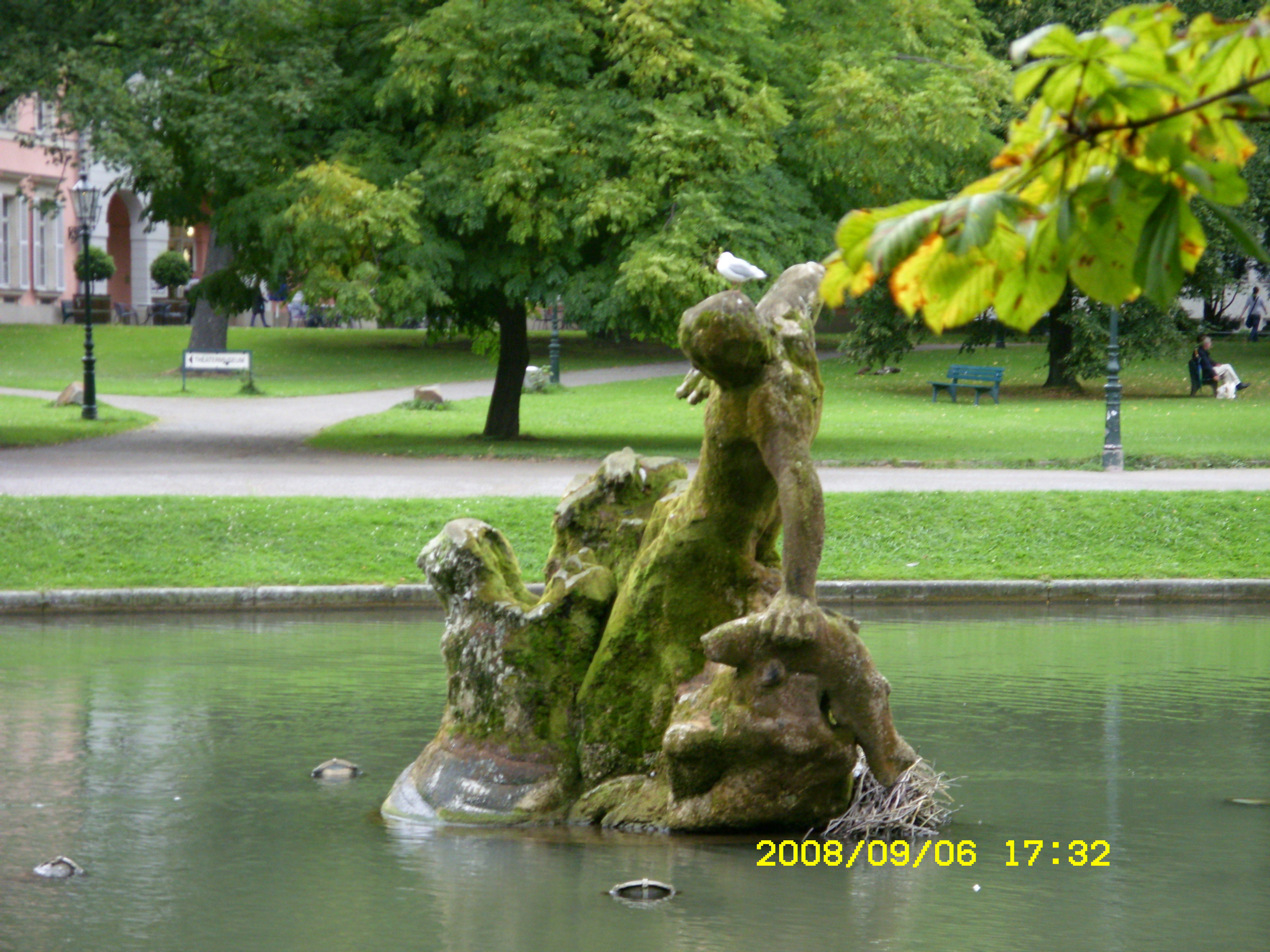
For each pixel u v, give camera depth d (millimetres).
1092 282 2076
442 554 7270
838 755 6582
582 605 7129
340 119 27016
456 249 26078
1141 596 15766
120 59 26078
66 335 58531
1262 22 1917
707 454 6773
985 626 13844
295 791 7691
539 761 7023
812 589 6496
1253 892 5980
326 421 34531
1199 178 1976
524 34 25797
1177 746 8688
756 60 27125
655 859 6363
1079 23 40781
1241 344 54562
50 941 5359
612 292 25328
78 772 8070
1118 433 24578
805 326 6766
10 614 14586
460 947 5258
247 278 30016
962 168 29562
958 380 39812
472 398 41688
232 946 5293
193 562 15953
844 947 5246
